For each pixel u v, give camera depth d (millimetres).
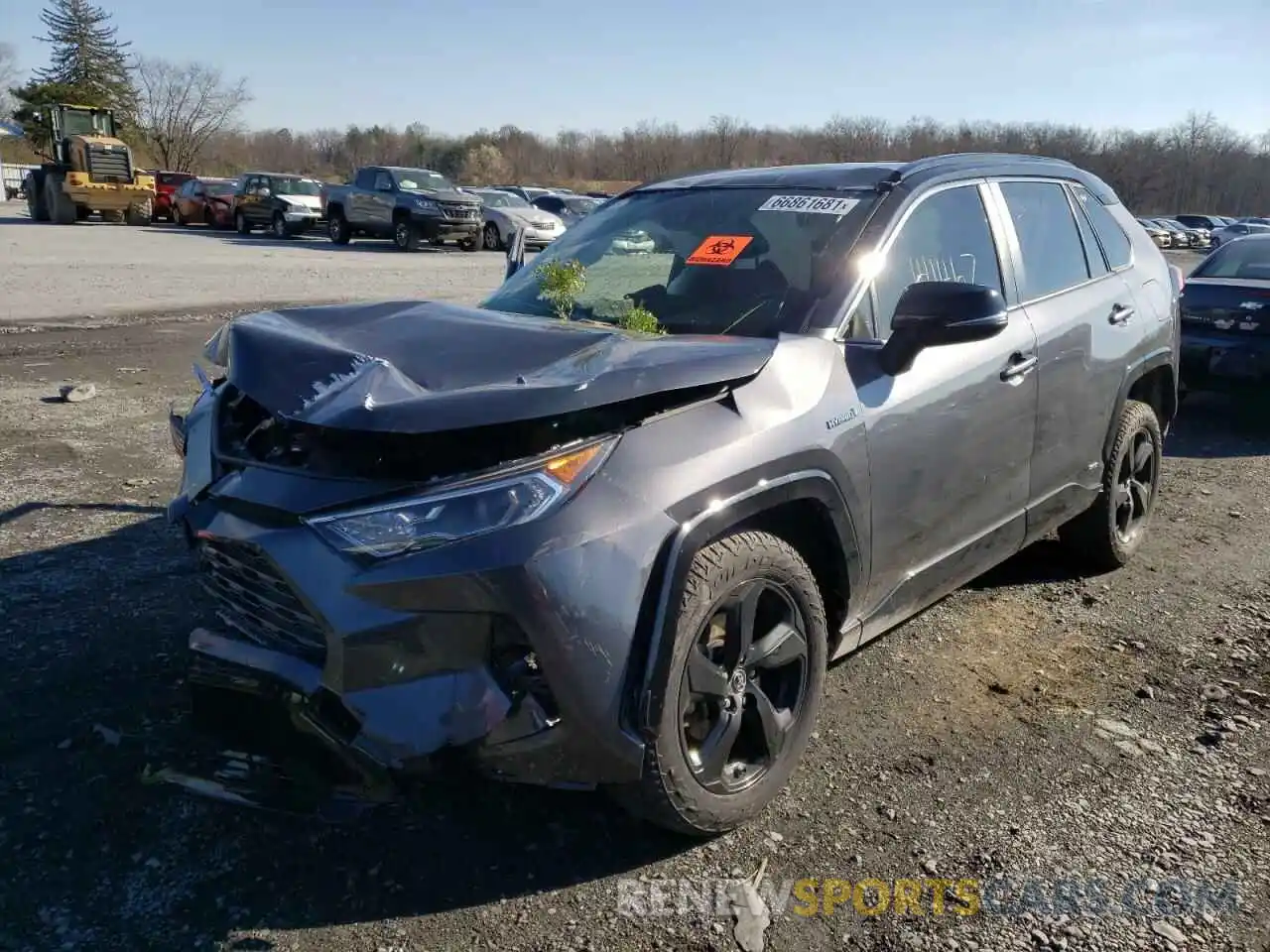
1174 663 4043
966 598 4676
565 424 2498
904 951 2482
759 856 2814
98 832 2812
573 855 2797
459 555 2318
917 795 3109
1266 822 3012
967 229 3887
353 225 28391
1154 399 5219
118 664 3711
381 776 2398
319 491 2449
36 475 5977
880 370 3223
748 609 2783
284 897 2604
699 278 3559
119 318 12484
